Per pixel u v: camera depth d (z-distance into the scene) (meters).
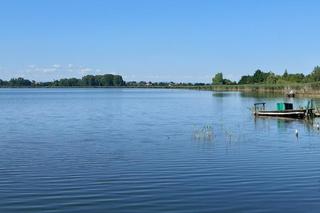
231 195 25.67
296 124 66.50
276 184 28.05
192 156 37.94
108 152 40.22
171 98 169.38
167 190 26.81
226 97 170.12
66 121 72.12
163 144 45.12
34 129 59.97
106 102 139.00
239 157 37.47
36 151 40.91
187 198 25.17
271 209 23.11
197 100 148.62
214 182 28.69
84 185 28.06
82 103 132.88
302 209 23.06
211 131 55.38
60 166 33.84
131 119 75.81
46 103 132.75
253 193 26.03
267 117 78.88
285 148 42.47
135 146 43.84
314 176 30.19
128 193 26.25
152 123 68.44
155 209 23.33
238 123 68.38
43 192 26.52
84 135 53.12
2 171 32.16
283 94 183.50
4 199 25.09
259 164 34.41
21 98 173.75
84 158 37.19
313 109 78.81
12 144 45.56
